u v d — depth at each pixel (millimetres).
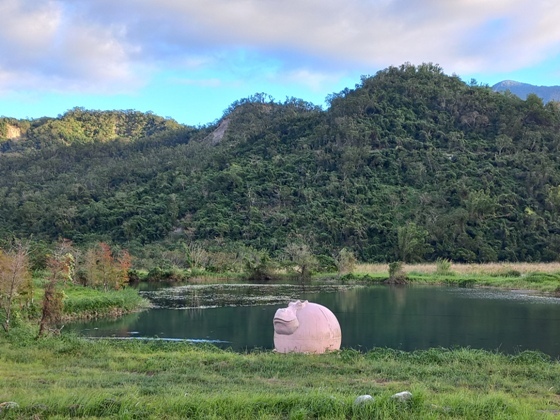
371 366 13867
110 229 102000
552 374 13180
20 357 15203
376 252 84375
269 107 173125
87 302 32062
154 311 35125
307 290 50594
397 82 134500
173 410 8781
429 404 9180
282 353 16188
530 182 97812
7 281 23812
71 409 8820
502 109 124250
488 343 23219
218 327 28156
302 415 8352
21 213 103750
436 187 100625
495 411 8891
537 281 52094
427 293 46500
